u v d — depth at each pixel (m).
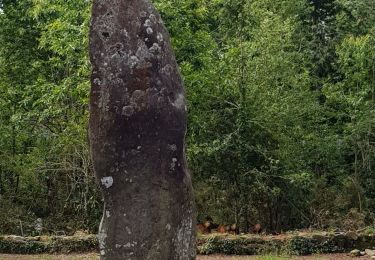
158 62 5.06
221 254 10.92
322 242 10.98
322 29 17.47
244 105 12.44
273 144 12.68
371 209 14.22
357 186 14.30
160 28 5.15
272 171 12.50
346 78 14.91
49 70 15.14
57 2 12.27
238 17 13.02
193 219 5.12
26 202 14.65
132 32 5.03
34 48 15.67
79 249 11.26
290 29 14.79
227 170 12.62
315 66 17.03
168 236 4.92
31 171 14.16
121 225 4.88
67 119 13.48
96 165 4.97
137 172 4.92
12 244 11.33
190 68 11.58
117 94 4.95
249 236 11.21
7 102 14.86
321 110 14.90
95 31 5.04
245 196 12.86
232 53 12.58
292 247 10.91
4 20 15.65
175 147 5.05
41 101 12.60
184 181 5.09
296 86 13.80
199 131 12.44
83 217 13.38
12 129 14.62
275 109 12.52
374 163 14.81
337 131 15.34
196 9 12.08
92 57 5.02
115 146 4.93
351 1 16.19
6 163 14.40
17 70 15.58
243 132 12.49
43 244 11.31
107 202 4.96
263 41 13.03
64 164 13.68
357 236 11.05
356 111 14.22
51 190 14.52
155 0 11.48
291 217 13.17
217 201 13.13
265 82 12.89
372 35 14.67
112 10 5.04
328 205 13.72
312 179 13.69
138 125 4.94
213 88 12.45
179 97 5.15
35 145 15.00
